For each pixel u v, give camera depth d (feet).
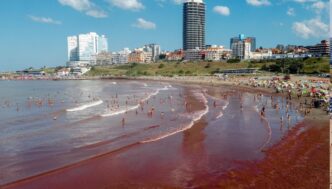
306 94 314.76
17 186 99.45
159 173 111.24
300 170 109.29
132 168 116.06
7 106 300.81
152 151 136.26
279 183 99.55
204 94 387.75
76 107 275.18
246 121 199.52
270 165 115.65
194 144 146.61
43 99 359.25
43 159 124.88
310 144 140.05
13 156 128.57
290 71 607.37
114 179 106.01
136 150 137.49
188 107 269.44
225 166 116.88
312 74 542.98
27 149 138.82
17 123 203.41
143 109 257.96
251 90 412.57
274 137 155.43
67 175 108.99
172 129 177.58
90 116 225.35
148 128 181.06
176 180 104.94
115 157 127.95
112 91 457.68
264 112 231.09
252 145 142.92
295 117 205.05
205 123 194.90
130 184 102.27
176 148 140.46
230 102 299.99
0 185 99.60
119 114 232.94
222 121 200.85
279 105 265.95
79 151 135.64
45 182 102.89
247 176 106.52
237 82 517.96
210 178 106.01
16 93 453.58
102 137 160.15
